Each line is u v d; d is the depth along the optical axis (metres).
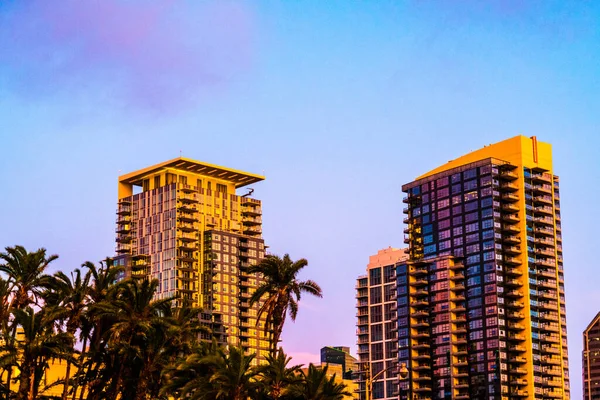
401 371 124.50
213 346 125.50
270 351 133.00
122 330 121.88
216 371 116.88
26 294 130.75
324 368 122.00
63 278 128.88
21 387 119.44
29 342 119.50
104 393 129.25
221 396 116.88
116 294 131.50
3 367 122.38
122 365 125.19
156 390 130.25
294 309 134.38
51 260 133.12
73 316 126.75
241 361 117.56
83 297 127.00
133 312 125.06
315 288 135.25
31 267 130.62
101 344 128.00
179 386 121.44
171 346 125.88
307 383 120.12
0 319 124.50
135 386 129.12
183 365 118.75
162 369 126.56
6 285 127.56
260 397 118.69
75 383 127.19
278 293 134.25
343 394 125.38
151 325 123.69
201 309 138.00
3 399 120.00
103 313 123.25
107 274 131.25
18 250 131.12
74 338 121.25
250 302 135.50
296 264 135.12
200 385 116.88
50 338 119.00
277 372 119.69
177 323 126.12
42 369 123.81
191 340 131.00
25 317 120.19
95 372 129.75
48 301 129.75
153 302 127.31
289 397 120.00
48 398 125.75
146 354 125.00
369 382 126.69
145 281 126.50
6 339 119.56
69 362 126.50
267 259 135.25
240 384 117.69
